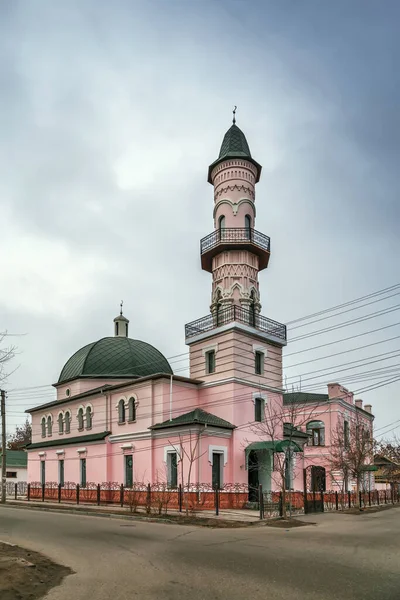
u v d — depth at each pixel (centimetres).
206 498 3072
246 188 3931
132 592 1021
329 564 1284
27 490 4612
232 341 3469
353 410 5425
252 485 3500
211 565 1280
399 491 5372
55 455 4500
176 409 3509
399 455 6078
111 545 1650
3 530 2086
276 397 3716
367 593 995
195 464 3127
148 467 3475
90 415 4203
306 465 4847
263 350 3675
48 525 2269
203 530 2106
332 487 4672
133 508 3014
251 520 2433
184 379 3550
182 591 1022
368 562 1315
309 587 1043
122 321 5038
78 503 3606
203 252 3891
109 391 3997
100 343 4747
